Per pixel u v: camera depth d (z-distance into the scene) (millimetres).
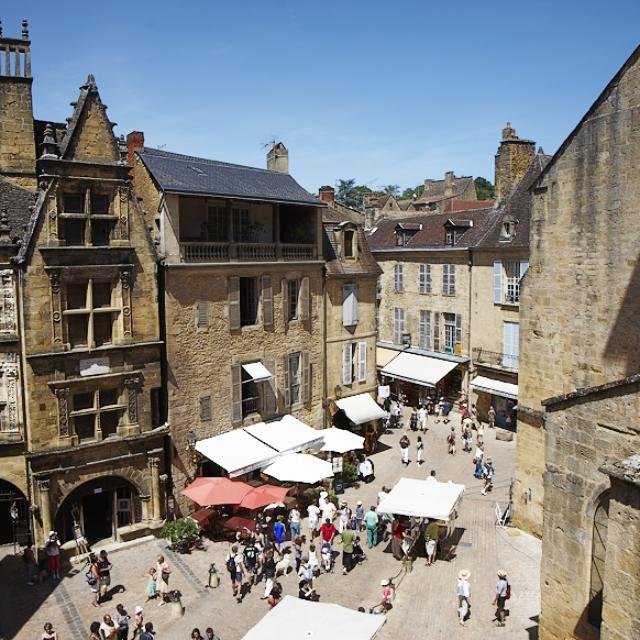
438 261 40031
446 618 17203
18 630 16859
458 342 38969
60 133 22234
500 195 38875
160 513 22953
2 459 20094
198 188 23594
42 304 19922
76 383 20734
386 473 29078
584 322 19703
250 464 22781
